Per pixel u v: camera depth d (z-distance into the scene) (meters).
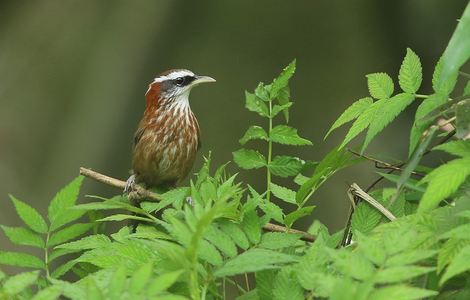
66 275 14.65
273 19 20.47
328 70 20.22
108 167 20.03
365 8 20.30
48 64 20.81
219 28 20.52
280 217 4.53
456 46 3.22
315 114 19.95
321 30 20.38
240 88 20.19
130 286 2.86
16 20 21.38
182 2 20.53
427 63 19.92
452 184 3.21
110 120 20.19
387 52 20.20
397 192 3.90
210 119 19.97
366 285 2.80
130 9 20.80
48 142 20.30
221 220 4.11
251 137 5.33
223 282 4.11
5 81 20.69
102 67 20.56
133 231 6.79
